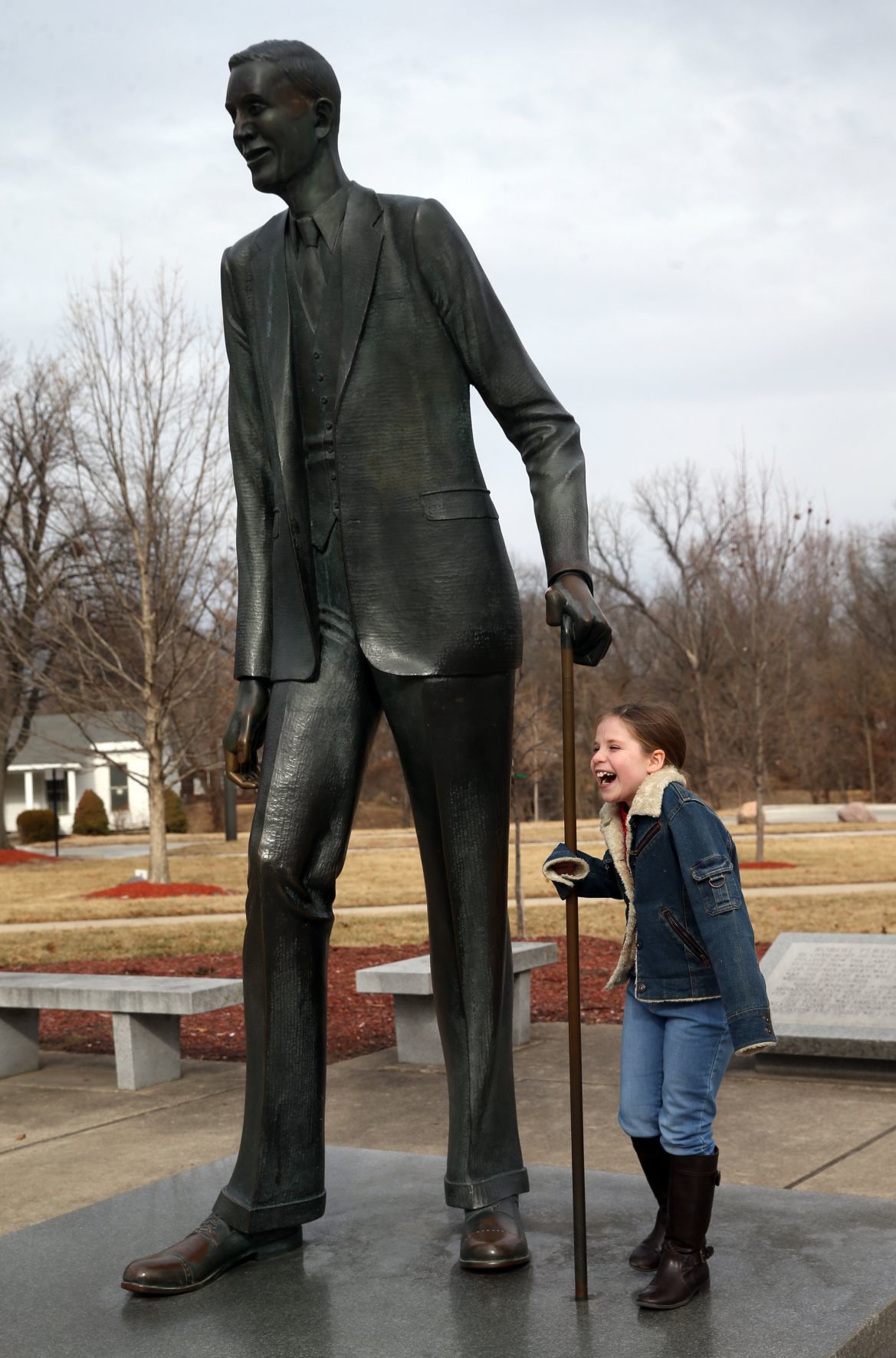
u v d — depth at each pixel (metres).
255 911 3.32
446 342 3.37
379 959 10.91
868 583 56.25
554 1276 3.07
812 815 41.84
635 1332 2.73
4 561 24.73
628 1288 2.98
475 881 3.38
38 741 50.03
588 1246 3.27
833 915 14.14
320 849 3.35
